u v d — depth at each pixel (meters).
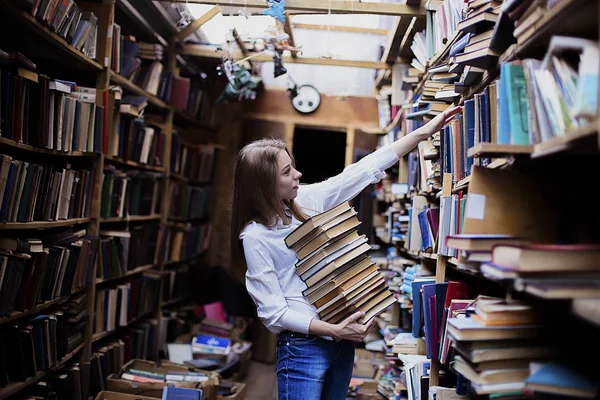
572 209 1.53
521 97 1.47
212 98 5.79
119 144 3.62
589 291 1.12
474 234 1.53
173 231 4.88
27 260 2.51
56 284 2.80
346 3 3.29
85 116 3.04
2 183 2.29
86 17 3.13
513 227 1.54
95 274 3.30
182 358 4.28
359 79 5.64
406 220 3.49
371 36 5.47
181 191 5.05
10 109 2.37
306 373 1.95
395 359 3.34
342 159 6.86
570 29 1.35
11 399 2.61
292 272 2.03
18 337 2.50
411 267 3.34
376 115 5.63
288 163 2.07
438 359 2.25
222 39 4.34
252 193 2.06
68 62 3.13
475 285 2.16
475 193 1.54
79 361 3.25
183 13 3.95
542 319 1.45
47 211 2.74
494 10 1.83
